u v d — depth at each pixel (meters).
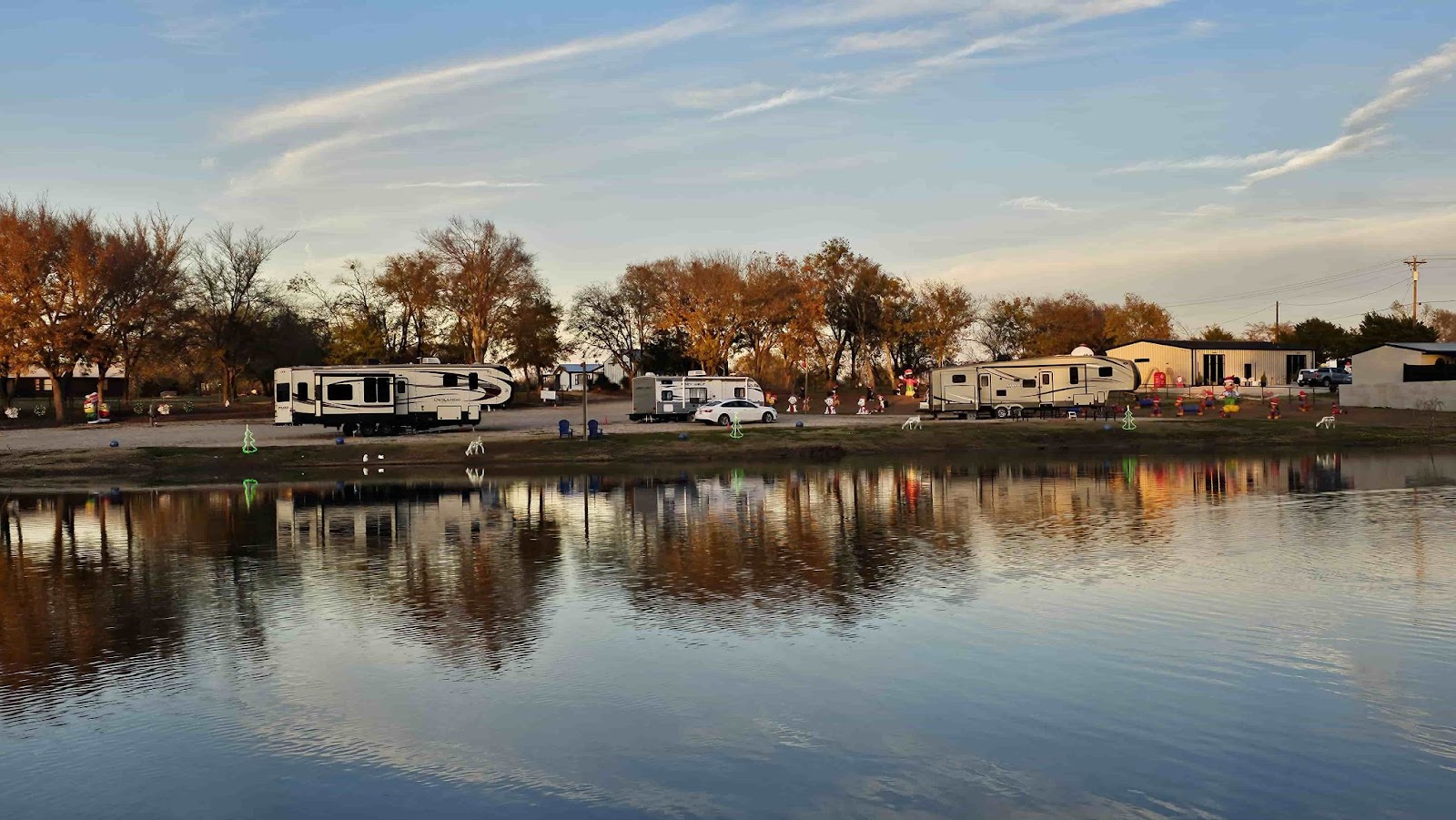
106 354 72.00
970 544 22.70
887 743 10.62
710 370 89.44
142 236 73.50
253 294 82.12
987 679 12.65
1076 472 40.94
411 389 54.03
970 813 9.01
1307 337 107.25
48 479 42.16
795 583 18.53
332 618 16.30
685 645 14.39
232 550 23.12
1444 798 9.20
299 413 52.59
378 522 27.41
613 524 26.58
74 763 10.42
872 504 30.53
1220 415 64.25
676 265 99.06
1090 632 14.84
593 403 87.50
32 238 68.81
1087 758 10.16
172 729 11.32
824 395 91.38
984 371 63.50
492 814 9.11
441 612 16.64
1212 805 9.10
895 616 15.91
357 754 10.52
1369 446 53.72
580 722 11.35
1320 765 9.94
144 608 17.20
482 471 44.06
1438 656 13.48
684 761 10.23
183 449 47.69
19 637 15.35
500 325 87.81
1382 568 19.55
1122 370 61.81
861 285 96.62
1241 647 13.95
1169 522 25.94
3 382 81.50
